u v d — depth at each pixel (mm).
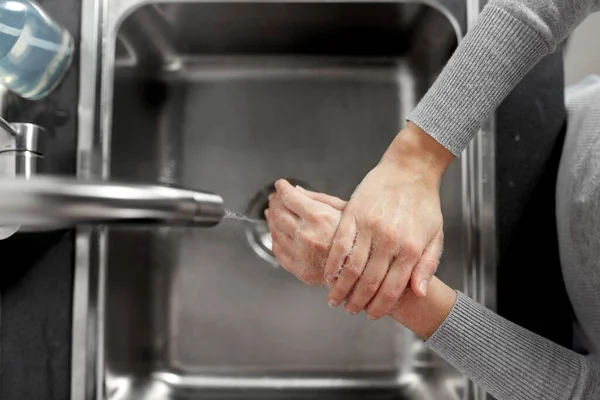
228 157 723
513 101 604
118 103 625
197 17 657
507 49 444
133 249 657
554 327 584
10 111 604
